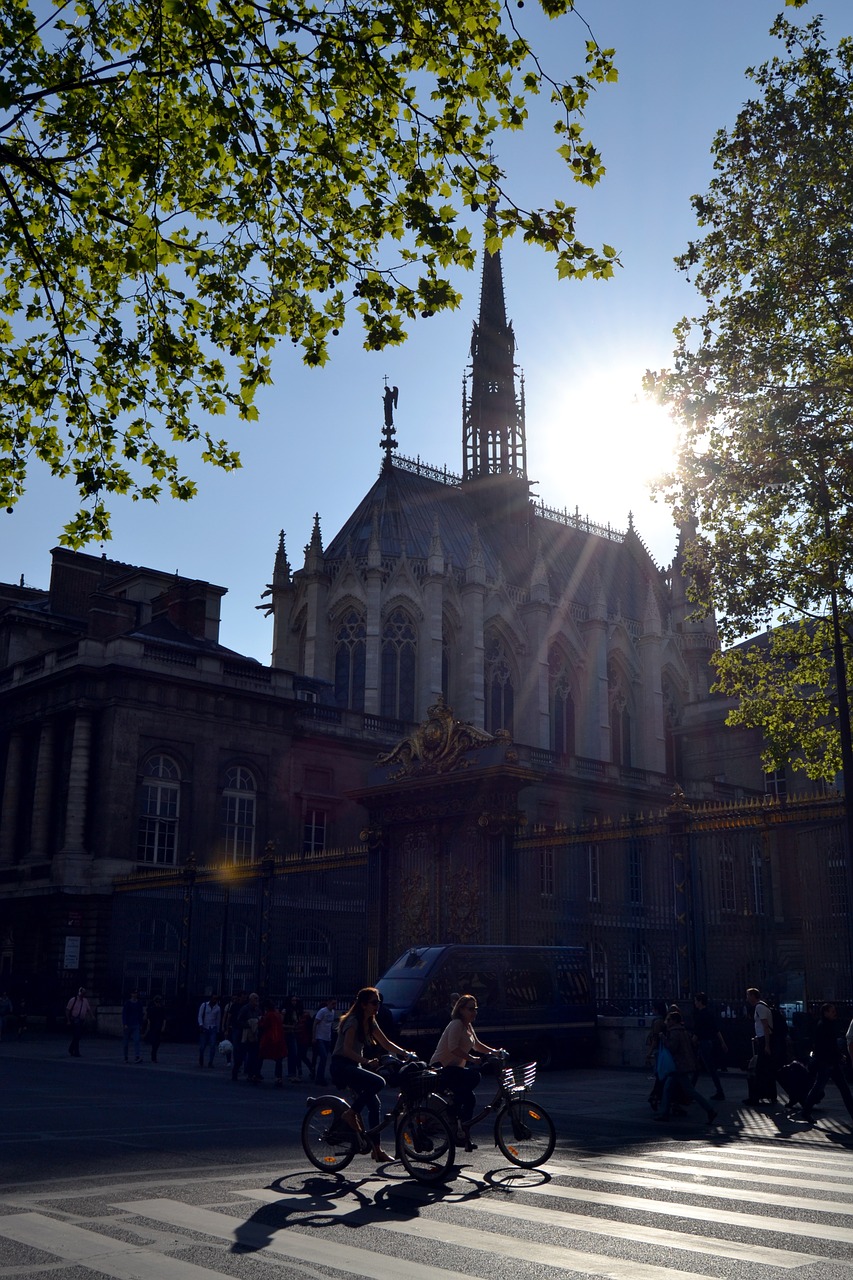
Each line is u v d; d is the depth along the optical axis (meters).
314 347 14.72
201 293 14.55
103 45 13.57
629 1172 11.65
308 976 39.91
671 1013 17.14
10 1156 12.55
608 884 32.59
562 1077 24.62
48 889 47.31
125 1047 31.02
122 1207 9.59
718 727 64.06
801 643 29.88
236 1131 15.17
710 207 28.55
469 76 12.55
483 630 82.62
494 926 29.16
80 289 14.84
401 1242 8.31
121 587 65.94
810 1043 22.45
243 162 12.80
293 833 55.16
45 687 52.59
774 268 27.30
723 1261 7.74
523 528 97.19
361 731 59.88
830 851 26.30
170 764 51.31
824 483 26.08
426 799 32.06
